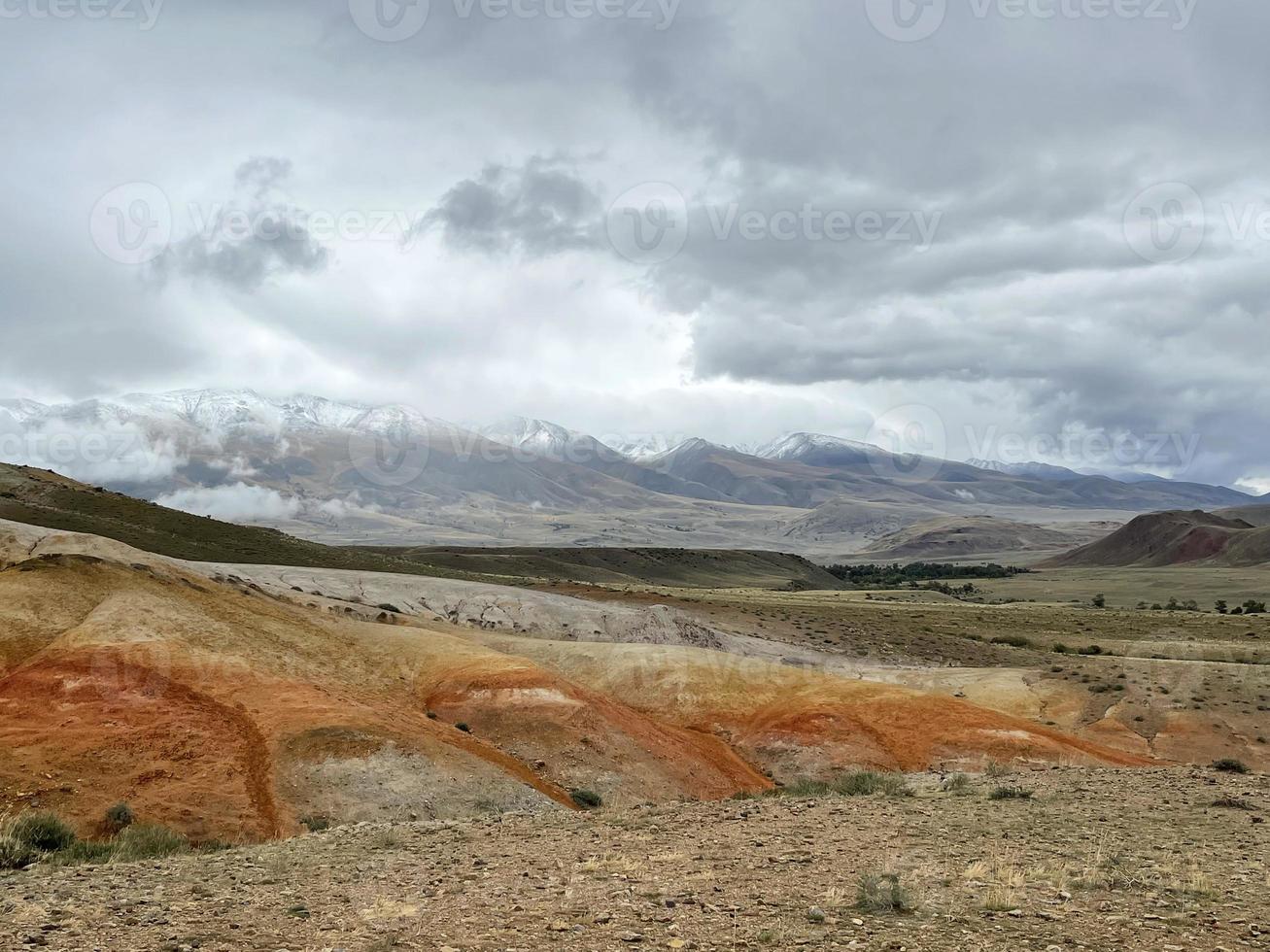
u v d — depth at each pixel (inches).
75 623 1518.2
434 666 1786.4
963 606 5689.0
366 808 1129.4
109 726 1195.9
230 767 1151.0
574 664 2164.1
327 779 1172.5
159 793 1064.2
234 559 3668.8
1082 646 3575.3
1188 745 2066.9
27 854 701.9
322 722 1294.3
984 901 449.1
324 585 2618.1
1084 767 1105.4
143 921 431.2
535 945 382.9
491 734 1539.1
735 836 664.4
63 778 1047.0
